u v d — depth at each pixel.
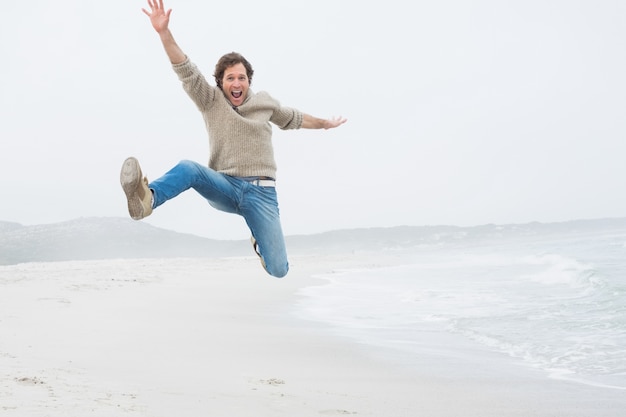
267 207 4.02
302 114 4.41
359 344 9.01
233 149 3.96
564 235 90.31
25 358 6.62
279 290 17.98
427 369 7.36
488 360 7.91
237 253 99.81
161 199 3.37
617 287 14.33
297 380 6.52
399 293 16.66
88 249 87.88
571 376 7.00
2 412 4.11
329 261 40.28
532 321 10.76
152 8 3.68
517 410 5.49
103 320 10.30
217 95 3.96
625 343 8.68
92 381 5.55
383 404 5.55
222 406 4.94
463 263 31.02
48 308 11.57
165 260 42.00
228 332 9.76
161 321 10.64
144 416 4.34
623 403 5.77
